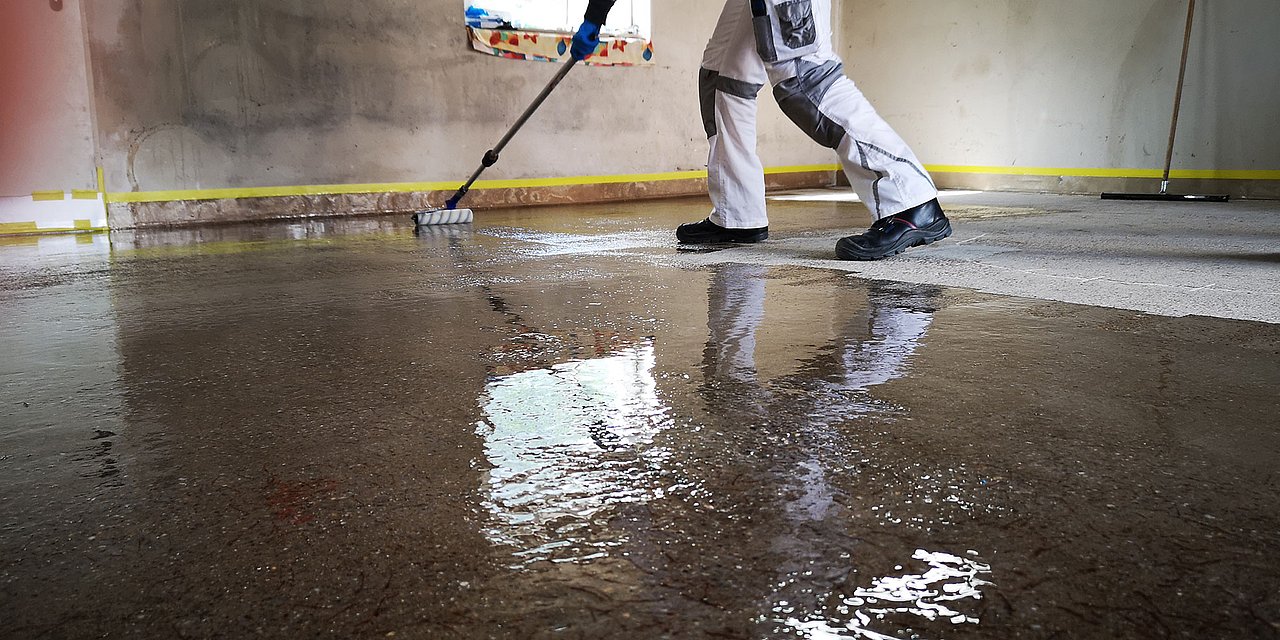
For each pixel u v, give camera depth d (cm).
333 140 501
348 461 90
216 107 463
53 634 59
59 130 413
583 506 77
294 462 90
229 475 87
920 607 59
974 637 56
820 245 287
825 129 252
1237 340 138
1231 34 544
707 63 286
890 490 79
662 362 129
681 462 87
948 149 693
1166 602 59
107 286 225
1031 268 223
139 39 438
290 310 182
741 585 63
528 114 371
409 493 81
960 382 115
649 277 219
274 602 62
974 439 92
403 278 227
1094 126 611
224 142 468
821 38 247
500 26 554
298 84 486
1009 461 86
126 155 440
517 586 63
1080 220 377
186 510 79
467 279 222
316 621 60
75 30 414
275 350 144
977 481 81
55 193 415
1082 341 138
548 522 74
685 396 111
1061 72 623
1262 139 540
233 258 284
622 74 615
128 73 437
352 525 75
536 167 581
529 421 102
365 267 252
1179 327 148
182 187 458
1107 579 63
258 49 472
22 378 129
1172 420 98
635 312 171
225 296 203
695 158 670
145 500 82
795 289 196
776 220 396
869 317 161
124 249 323
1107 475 82
